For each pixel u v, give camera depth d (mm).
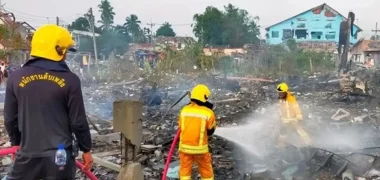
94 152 8906
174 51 42000
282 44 55469
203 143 6414
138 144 5887
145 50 58844
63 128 3764
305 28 78000
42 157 3686
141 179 5910
